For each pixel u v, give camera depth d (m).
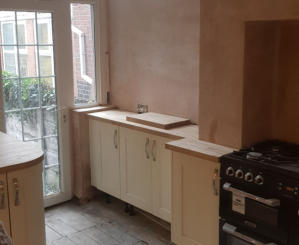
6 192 2.45
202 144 2.95
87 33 4.26
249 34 2.68
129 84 4.21
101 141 4.01
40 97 4.00
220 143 2.94
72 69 4.15
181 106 3.69
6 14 3.65
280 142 2.95
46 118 4.07
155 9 3.77
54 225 3.75
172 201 3.07
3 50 3.67
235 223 2.60
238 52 2.71
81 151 4.16
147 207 3.59
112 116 3.97
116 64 4.34
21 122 3.91
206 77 2.95
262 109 2.91
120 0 4.14
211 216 2.78
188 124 3.58
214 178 2.69
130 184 3.75
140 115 3.81
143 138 3.49
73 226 3.74
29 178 2.54
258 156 2.53
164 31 3.71
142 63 4.02
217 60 2.86
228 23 2.74
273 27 2.85
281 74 2.92
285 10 2.39
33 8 3.78
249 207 2.48
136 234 3.59
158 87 3.89
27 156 2.60
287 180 2.27
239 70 2.73
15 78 3.79
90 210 4.08
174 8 3.58
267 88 2.92
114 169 3.91
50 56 4.00
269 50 2.87
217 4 2.78
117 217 3.92
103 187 4.10
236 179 2.53
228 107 2.84
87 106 4.33
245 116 2.79
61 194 4.25
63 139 4.19
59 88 4.09
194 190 2.88
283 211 2.33
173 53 3.67
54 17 3.95
